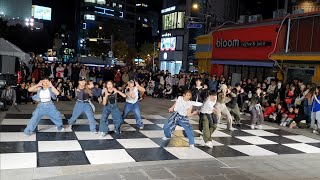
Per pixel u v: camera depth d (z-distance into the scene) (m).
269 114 13.30
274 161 7.44
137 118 9.79
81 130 9.07
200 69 26.48
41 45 59.59
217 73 24.22
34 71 18.61
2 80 12.23
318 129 11.42
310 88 12.63
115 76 21.53
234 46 22.09
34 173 5.61
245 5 33.66
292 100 13.17
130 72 22.09
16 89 12.90
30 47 57.66
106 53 76.00
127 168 6.18
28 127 8.05
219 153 7.81
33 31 59.91
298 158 7.84
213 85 18.42
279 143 9.41
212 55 24.72
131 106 9.52
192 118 12.57
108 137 8.53
